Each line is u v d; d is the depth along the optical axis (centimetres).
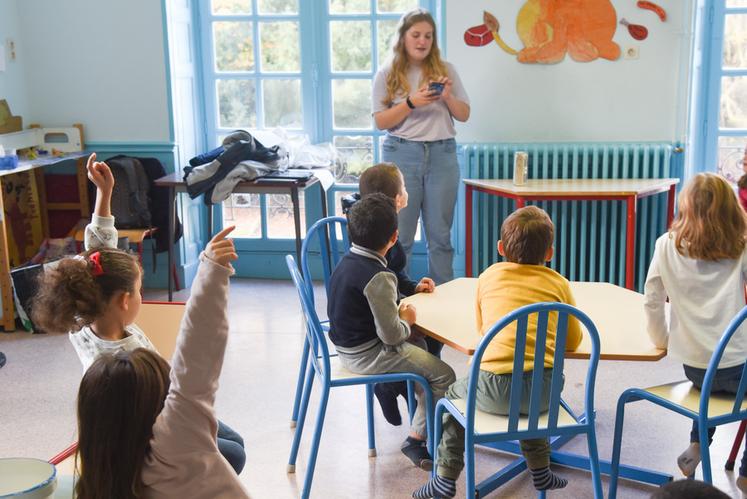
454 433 256
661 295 248
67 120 521
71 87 517
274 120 541
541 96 488
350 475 299
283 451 318
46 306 199
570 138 491
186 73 526
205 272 161
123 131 518
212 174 463
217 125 547
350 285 269
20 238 505
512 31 482
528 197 433
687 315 249
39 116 522
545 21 478
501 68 488
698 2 485
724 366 245
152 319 267
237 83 538
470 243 490
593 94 485
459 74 490
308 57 526
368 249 269
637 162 475
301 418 299
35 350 425
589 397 238
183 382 159
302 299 264
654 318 246
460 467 257
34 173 511
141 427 156
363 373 275
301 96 534
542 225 252
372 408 310
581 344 251
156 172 508
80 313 199
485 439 232
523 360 228
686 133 484
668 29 472
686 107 479
